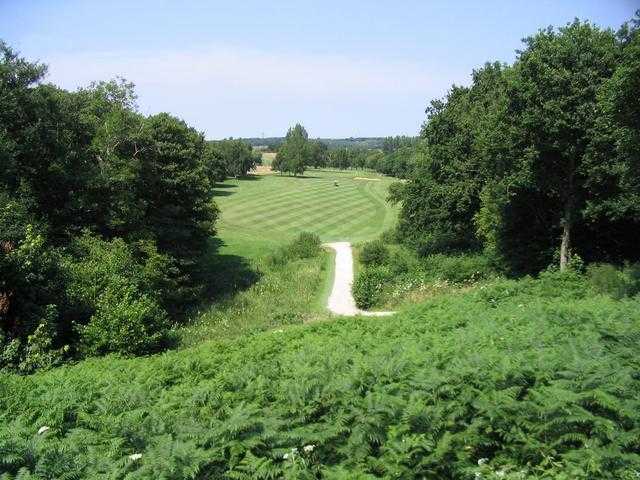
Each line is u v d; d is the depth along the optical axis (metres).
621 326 12.72
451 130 50.00
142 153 43.91
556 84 29.95
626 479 6.68
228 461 7.69
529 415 7.93
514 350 11.66
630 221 34.12
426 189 50.50
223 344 20.19
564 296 22.56
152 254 38.06
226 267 54.56
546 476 7.02
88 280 27.05
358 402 8.57
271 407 9.22
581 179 32.75
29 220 28.86
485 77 51.69
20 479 6.98
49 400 10.85
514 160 33.25
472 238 49.94
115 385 12.31
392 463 7.32
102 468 7.52
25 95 35.12
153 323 26.44
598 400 7.73
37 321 22.48
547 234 37.75
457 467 7.29
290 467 7.44
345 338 17.34
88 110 46.38
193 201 46.94
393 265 43.72
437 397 8.76
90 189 38.75
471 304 22.09
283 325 32.31
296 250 59.38
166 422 9.08
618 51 29.94
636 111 23.20
